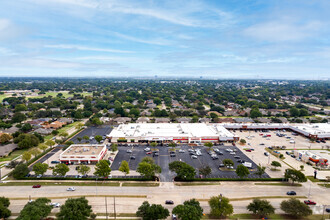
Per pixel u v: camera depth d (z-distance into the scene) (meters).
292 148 142.12
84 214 66.38
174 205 79.00
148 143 148.12
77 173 103.56
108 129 185.25
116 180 96.88
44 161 117.50
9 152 127.12
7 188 89.38
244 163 112.50
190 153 130.62
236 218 71.88
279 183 96.19
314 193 88.69
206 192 88.12
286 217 73.12
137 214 69.00
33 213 63.50
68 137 159.62
